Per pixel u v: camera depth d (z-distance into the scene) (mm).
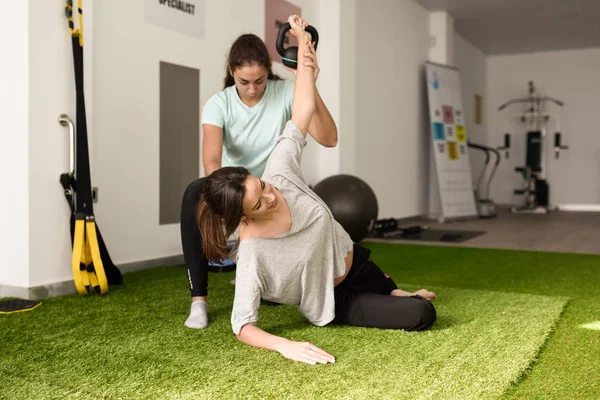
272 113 2193
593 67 10000
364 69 6094
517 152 10547
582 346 1797
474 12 7824
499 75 10656
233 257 1809
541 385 1455
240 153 2250
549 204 10336
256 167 2266
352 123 5500
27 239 2594
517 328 1983
